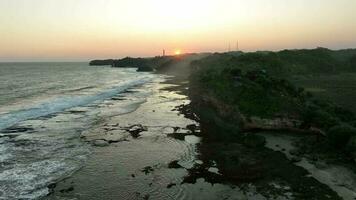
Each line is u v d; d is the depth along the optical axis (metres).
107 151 25.03
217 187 18.53
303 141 26.81
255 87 36.09
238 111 33.19
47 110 41.38
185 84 80.56
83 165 21.92
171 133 30.56
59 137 28.64
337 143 24.28
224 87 40.16
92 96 55.97
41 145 26.17
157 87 73.31
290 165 21.61
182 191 18.05
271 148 25.31
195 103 45.84
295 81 66.19
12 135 28.97
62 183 18.98
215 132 30.95
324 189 17.98
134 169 21.33
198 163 22.38
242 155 23.83
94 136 29.25
